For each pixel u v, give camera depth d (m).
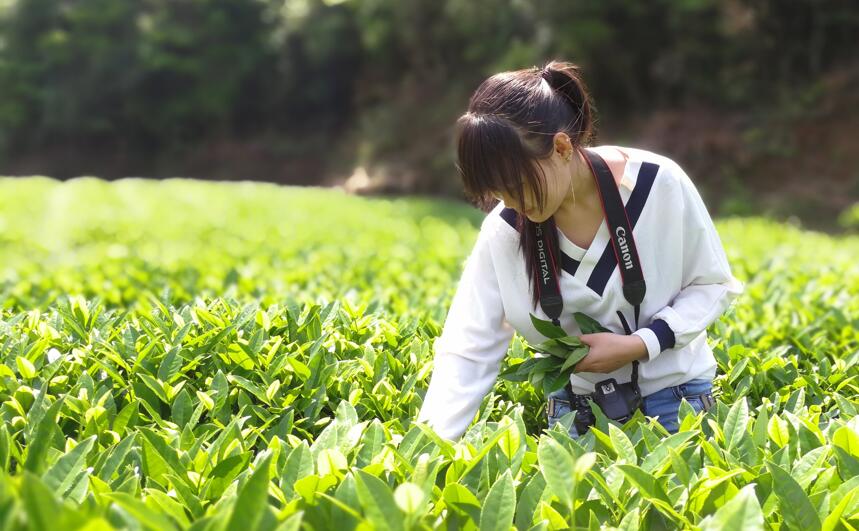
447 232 10.20
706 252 2.46
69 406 2.42
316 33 34.62
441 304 4.05
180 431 2.43
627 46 25.91
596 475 1.84
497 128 2.12
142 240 10.60
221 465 1.91
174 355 2.78
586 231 2.44
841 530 1.74
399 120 31.42
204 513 1.80
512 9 26.94
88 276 5.88
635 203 2.39
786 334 3.81
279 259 7.23
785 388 2.88
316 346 2.89
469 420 2.47
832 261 6.96
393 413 2.70
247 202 15.54
